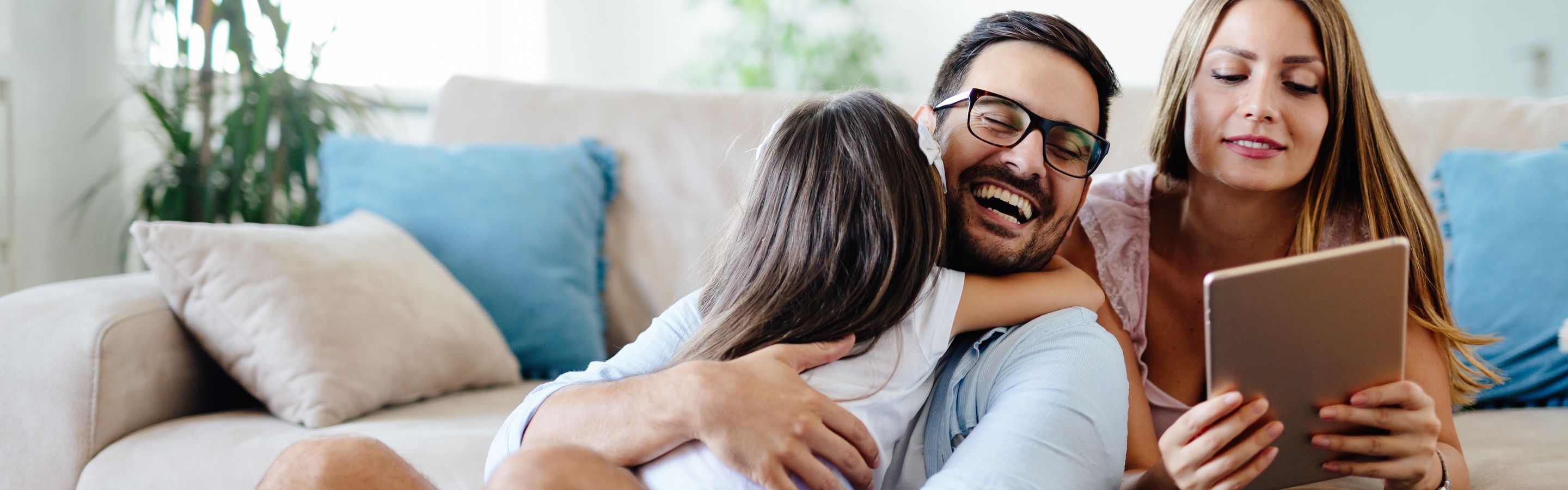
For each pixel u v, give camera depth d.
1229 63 1.15
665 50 4.25
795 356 0.88
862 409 0.90
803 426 0.83
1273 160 1.14
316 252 1.49
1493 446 1.29
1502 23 3.35
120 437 1.29
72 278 2.66
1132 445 1.20
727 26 4.18
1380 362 0.85
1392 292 0.83
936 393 1.00
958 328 0.97
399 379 1.46
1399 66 3.60
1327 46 1.13
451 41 3.81
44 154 2.55
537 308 1.78
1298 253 1.23
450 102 2.04
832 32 4.18
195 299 1.39
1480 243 1.59
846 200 0.94
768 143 1.01
